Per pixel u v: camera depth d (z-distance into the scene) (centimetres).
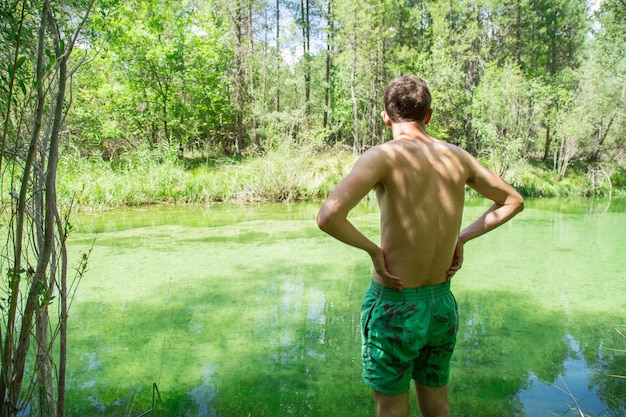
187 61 1591
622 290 467
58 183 977
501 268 553
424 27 2345
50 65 152
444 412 179
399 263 167
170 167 1220
